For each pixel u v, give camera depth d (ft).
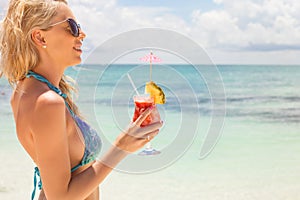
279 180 24.14
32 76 6.84
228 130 41.47
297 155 30.73
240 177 24.63
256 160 28.96
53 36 6.86
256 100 64.90
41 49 6.91
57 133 6.28
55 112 6.28
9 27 6.89
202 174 24.82
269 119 48.55
